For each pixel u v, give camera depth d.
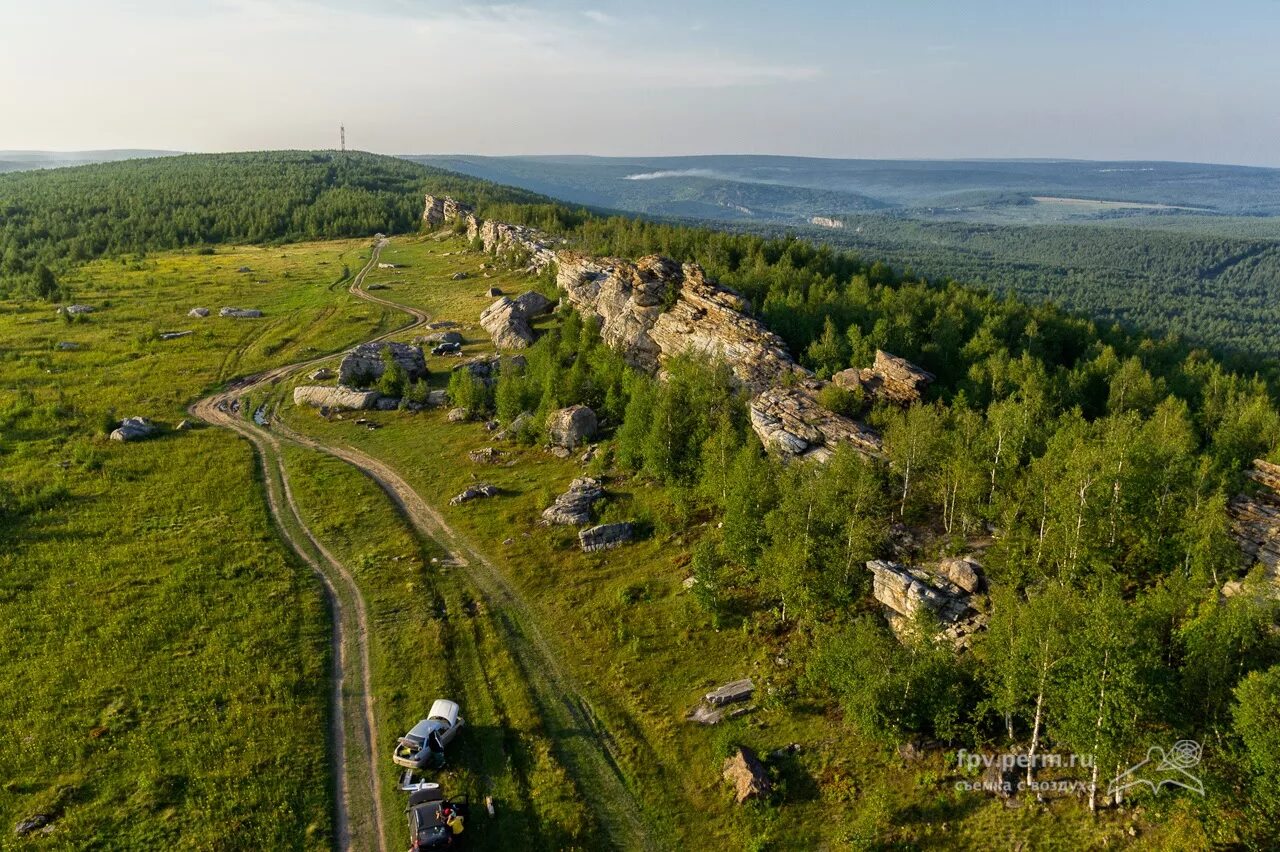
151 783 38.84
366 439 93.06
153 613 54.22
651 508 69.88
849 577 49.84
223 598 56.44
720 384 78.19
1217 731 32.81
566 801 39.22
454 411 98.81
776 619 52.38
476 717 45.22
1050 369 110.44
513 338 125.00
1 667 48.00
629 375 91.44
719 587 56.19
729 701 45.66
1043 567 47.47
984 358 100.50
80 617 53.41
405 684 47.88
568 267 138.75
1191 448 70.06
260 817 37.25
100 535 66.19
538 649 52.31
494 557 64.25
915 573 47.78
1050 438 61.16
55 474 78.69
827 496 51.59
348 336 135.12
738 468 60.19
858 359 90.69
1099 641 34.06
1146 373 94.75
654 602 56.38
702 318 96.31
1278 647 35.19
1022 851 34.06
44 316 147.38
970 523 52.03
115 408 101.62
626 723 45.31
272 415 101.75
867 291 126.31
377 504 74.00
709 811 38.81
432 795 38.44
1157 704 33.16
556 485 76.75
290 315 150.75
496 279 172.75
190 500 74.06
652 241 167.50
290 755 41.34
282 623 53.44
